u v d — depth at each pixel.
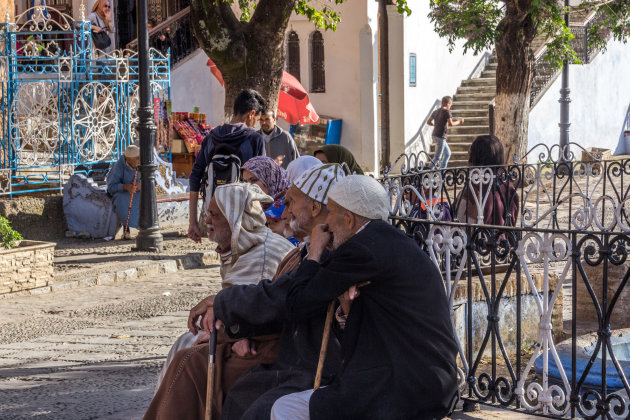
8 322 10.34
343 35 27.23
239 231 5.42
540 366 6.61
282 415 4.30
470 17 22.97
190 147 20.12
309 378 4.48
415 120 28.81
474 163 9.46
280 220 6.71
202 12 15.39
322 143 27.11
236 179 9.19
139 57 14.77
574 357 5.63
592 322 8.80
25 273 11.88
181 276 13.52
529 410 5.83
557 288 5.71
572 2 33.22
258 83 15.80
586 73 32.00
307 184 4.93
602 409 5.49
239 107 9.47
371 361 4.18
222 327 4.95
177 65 26.81
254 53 15.73
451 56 30.95
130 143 19.02
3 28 17.41
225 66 15.67
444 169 9.30
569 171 12.43
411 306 4.15
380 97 28.34
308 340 4.54
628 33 26.77
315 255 4.45
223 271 5.67
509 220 9.41
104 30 24.77
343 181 4.38
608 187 20.41
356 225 4.35
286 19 15.73
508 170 10.50
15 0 28.20
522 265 5.83
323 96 27.73
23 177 17.28
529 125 28.39
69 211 16.48
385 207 4.38
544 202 17.95
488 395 6.07
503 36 23.62
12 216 15.86
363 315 4.24
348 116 27.48
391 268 4.14
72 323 10.30
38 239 16.20
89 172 18.14
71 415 6.67
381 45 27.97
